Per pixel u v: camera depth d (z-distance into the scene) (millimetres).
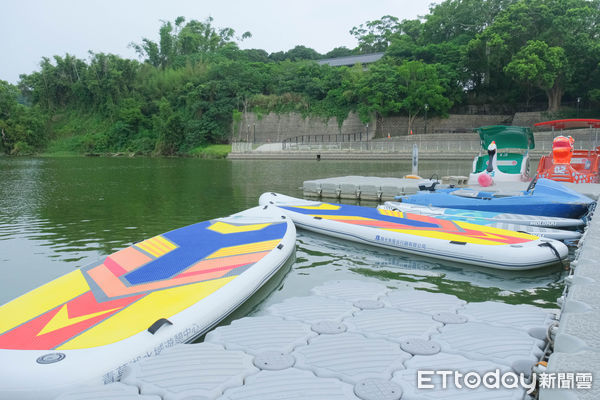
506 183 13562
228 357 3131
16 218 11641
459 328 3605
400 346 3299
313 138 60406
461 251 7328
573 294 3283
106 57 78500
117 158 58719
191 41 87688
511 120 53094
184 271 5738
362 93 55688
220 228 8211
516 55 46938
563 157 12859
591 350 2363
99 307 4590
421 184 12867
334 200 15461
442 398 2576
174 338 4074
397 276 6898
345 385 2746
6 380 3293
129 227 10414
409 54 60406
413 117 54188
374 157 42250
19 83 83875
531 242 7359
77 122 78250
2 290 6168
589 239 5344
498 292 6172
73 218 11625
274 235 7645
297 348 3291
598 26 46562
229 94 65625
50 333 4008
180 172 29406
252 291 5570
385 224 8930
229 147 61250
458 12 61156
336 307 4215
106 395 2664
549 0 48781
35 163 44406
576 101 52125
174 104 72250
